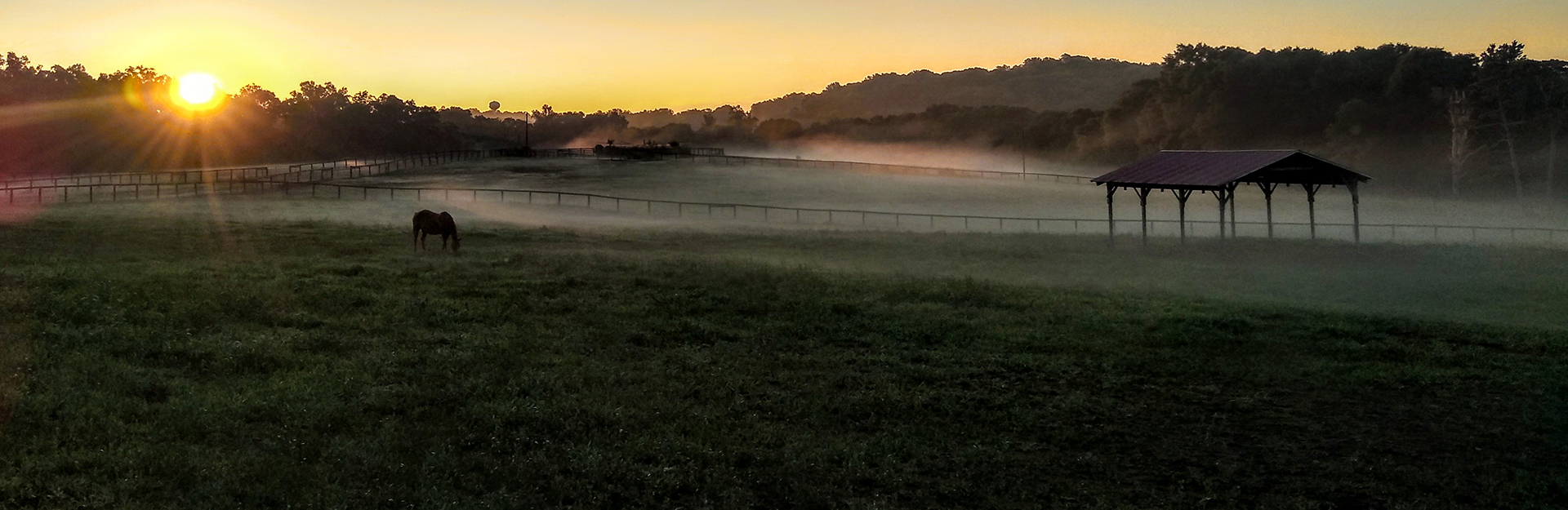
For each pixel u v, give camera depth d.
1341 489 12.11
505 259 29.62
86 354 14.49
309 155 141.50
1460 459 13.20
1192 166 41.69
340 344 16.70
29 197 60.91
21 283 20.14
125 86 127.62
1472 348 19.28
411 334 17.75
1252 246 38.50
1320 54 109.31
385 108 165.00
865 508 10.86
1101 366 17.44
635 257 31.78
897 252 37.66
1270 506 11.53
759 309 21.84
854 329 20.16
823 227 55.47
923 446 13.09
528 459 11.62
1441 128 90.12
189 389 13.33
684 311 21.33
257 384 13.80
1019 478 12.16
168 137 127.31
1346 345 19.38
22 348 14.48
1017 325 20.91
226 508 9.59
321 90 168.75
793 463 11.99
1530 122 80.12
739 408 14.33
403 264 27.92
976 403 15.14
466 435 12.32
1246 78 107.81
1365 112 94.56
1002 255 36.94
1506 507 11.64
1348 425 14.52
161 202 59.34
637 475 11.39
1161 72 125.38
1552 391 16.30
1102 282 29.23
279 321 18.27
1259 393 15.98
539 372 15.42
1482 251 37.91
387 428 12.27
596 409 13.60
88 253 28.88
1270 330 20.73
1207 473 12.55
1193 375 17.03
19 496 9.53
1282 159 38.50
